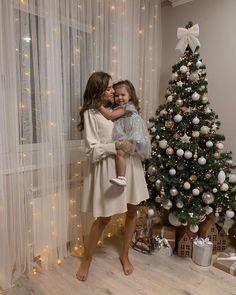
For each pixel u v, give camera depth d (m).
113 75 2.25
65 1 1.82
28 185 1.77
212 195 2.04
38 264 1.94
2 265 1.67
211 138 2.08
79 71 1.99
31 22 1.64
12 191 1.67
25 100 1.68
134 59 2.49
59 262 2.03
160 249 2.20
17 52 1.61
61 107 1.87
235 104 2.44
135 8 2.43
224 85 2.50
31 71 1.69
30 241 1.85
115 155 1.71
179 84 2.15
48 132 1.80
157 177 2.06
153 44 2.75
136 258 2.14
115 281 1.84
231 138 2.50
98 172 1.73
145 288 1.77
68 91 1.94
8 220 1.69
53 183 1.90
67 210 2.05
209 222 2.24
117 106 1.85
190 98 2.14
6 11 1.51
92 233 1.84
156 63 2.80
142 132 1.79
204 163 2.01
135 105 1.91
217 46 2.50
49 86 1.76
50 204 1.91
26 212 1.80
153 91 2.81
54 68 1.78
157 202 2.20
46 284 1.79
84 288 1.76
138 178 1.85
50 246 1.96
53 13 1.73
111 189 1.71
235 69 2.40
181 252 2.18
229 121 2.50
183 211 2.04
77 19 1.93
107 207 1.70
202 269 2.01
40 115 1.75
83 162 2.10
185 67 2.13
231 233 2.37
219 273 1.96
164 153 2.17
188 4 2.67
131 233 1.96
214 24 2.50
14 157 1.64
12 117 1.60
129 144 1.69
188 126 2.11
